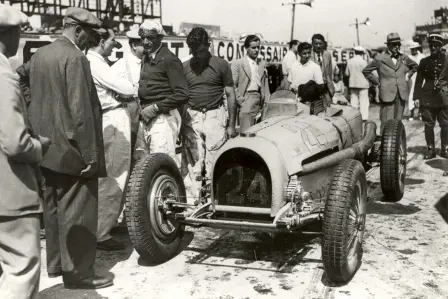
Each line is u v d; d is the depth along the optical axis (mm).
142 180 4133
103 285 3875
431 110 8461
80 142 3562
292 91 5363
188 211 4352
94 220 3779
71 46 3703
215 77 5930
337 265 3670
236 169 4199
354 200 3836
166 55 5109
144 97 5191
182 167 6176
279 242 4840
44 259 4543
